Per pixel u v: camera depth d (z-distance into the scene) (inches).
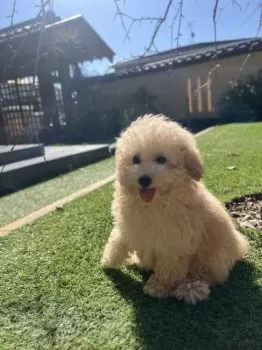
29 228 26.7
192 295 15.9
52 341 14.2
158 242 15.8
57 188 43.7
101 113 112.0
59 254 21.8
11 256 22.0
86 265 20.1
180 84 105.5
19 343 14.2
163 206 15.4
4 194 43.1
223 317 14.8
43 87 102.6
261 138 59.5
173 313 15.3
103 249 22.1
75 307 16.3
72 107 112.7
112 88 116.2
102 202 31.6
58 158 54.5
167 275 16.6
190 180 15.9
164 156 15.3
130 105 112.4
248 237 21.7
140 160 15.6
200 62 95.6
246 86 93.5
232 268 18.3
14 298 17.3
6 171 45.5
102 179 45.8
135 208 16.0
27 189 44.6
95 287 17.8
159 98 109.6
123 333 14.3
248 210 26.5
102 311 15.8
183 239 15.6
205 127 97.3
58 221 27.7
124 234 17.2
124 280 18.4
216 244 16.8
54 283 18.4
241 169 38.6
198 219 16.0
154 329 14.4
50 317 15.7
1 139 89.9
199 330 14.1
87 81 113.0
